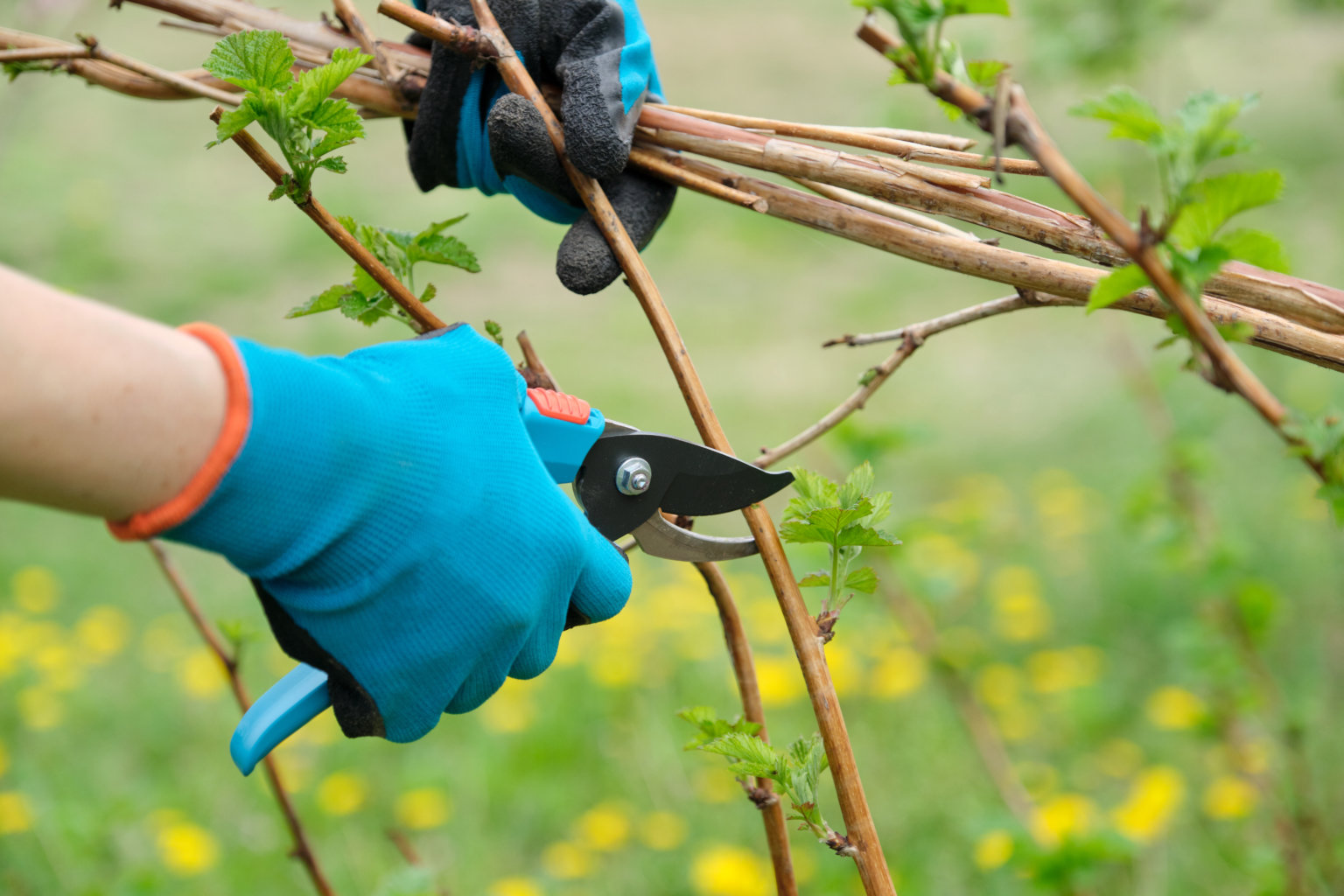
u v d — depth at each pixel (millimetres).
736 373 6168
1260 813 2555
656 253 8141
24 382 648
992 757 2449
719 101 9969
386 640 871
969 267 941
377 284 1037
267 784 3119
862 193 961
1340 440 697
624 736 3369
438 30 934
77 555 4629
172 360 713
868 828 892
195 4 1134
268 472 751
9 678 3678
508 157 964
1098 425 5289
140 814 2998
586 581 990
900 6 637
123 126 10672
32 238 8078
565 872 2695
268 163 906
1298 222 6523
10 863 2713
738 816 2969
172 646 3875
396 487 829
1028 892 2516
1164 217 634
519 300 7309
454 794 3135
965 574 3914
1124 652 3695
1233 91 7949
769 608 3789
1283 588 3732
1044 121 6695
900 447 2340
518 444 920
